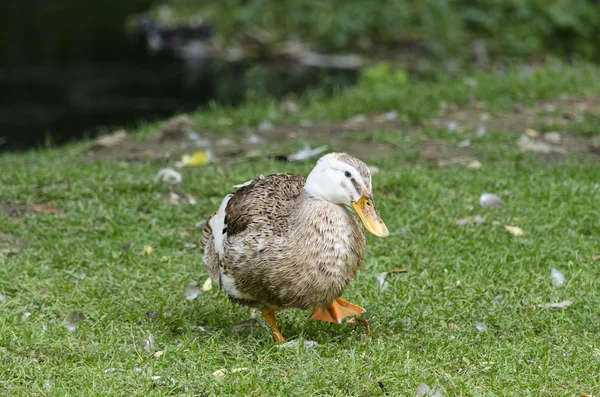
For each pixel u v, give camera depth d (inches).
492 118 673.0
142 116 853.8
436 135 624.7
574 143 607.5
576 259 415.5
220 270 333.1
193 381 299.6
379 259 418.9
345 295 379.6
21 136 784.3
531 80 755.4
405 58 1147.9
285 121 695.7
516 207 476.1
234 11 1269.7
